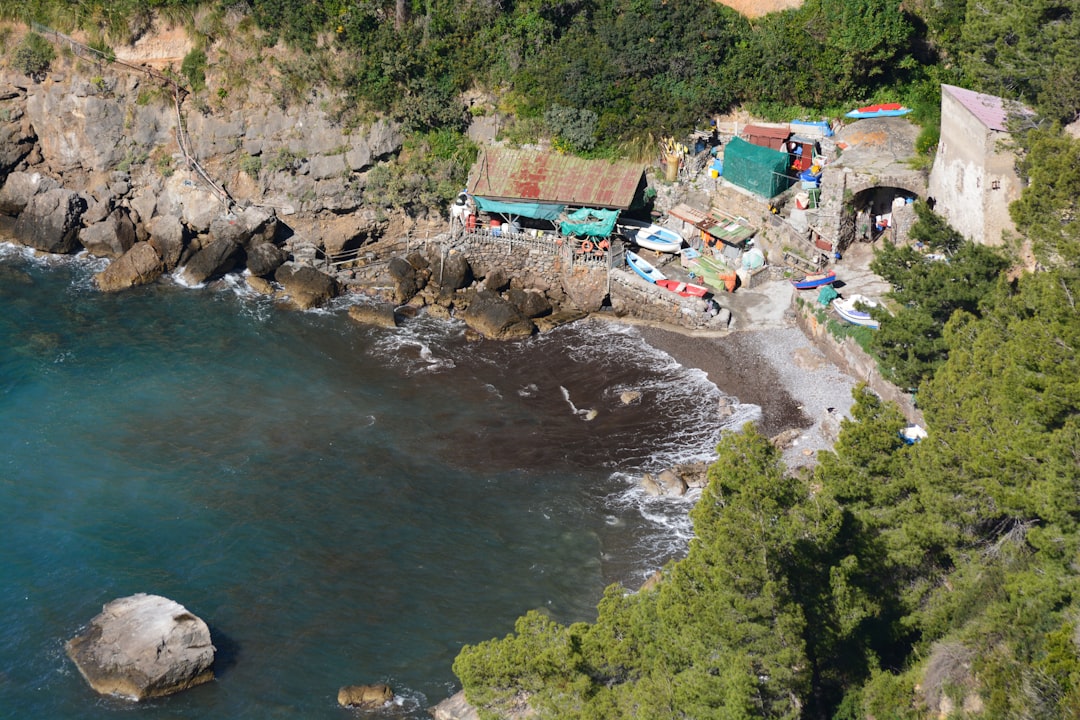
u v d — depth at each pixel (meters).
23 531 55.72
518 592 52.91
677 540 55.59
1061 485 38.28
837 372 66.94
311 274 78.19
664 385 68.31
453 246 79.19
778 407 64.62
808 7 80.56
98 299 77.62
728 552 36.94
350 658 49.19
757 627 36.69
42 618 50.66
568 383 69.50
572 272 77.50
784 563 38.31
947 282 54.53
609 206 78.75
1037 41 61.16
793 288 73.56
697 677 36.47
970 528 42.84
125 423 64.25
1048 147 50.69
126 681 47.09
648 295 75.06
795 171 79.38
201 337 73.56
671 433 63.72
